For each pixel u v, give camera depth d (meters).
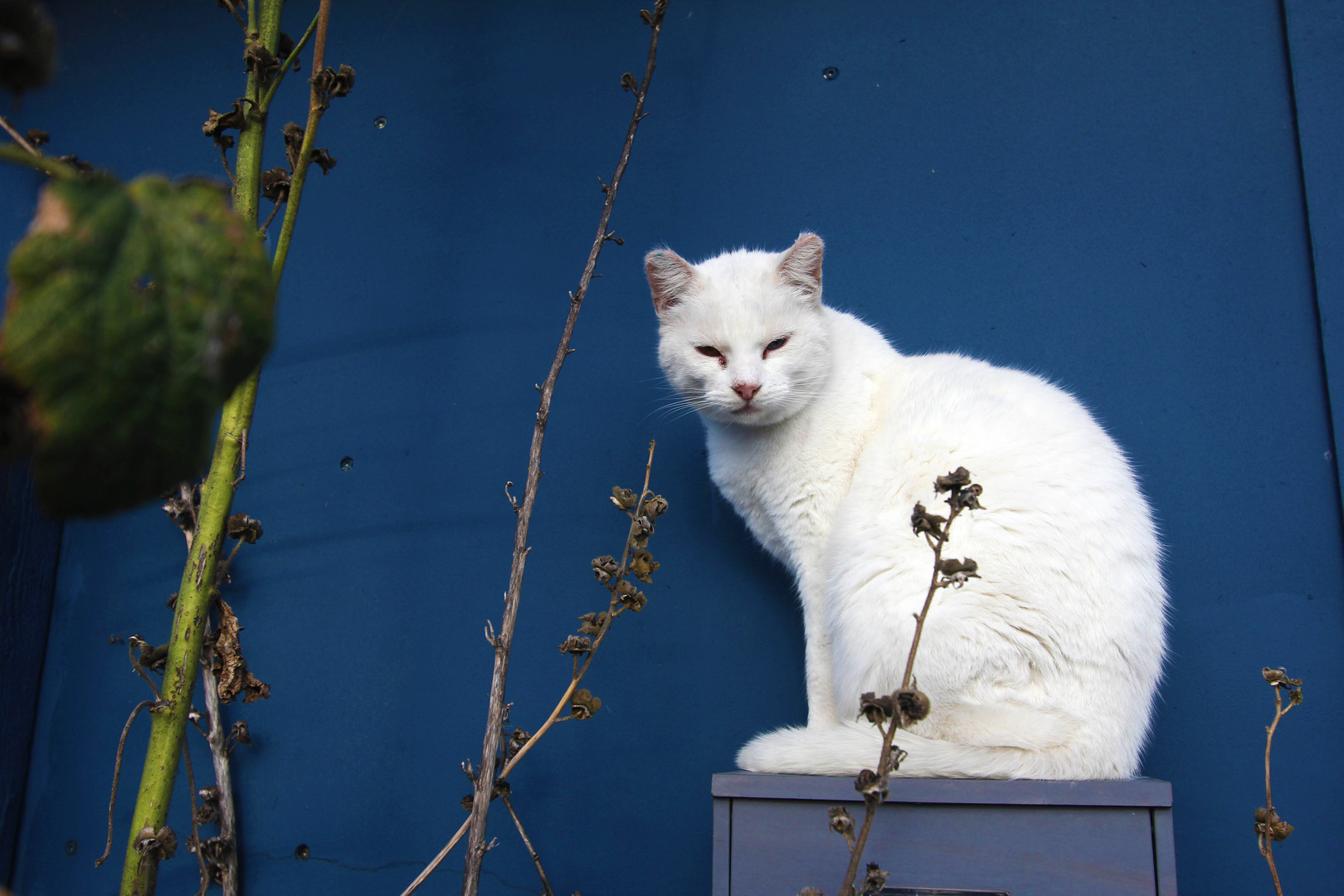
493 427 2.06
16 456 0.39
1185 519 1.76
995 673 1.37
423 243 2.19
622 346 2.05
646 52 2.17
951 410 1.62
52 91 2.47
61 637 2.13
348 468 2.10
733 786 1.24
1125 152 1.92
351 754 1.94
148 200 0.43
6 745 2.03
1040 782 1.18
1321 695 1.64
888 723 1.37
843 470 1.75
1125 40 1.97
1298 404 1.76
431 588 2.00
